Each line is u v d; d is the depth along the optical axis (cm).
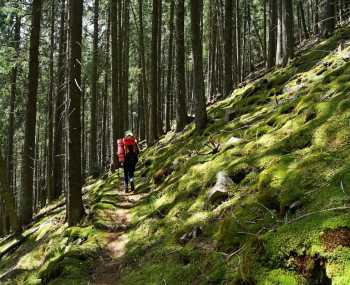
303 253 413
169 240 749
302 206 512
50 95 2366
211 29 2805
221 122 1259
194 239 680
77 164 1099
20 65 1998
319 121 726
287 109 941
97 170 2406
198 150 1146
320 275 391
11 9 1526
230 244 573
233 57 3059
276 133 855
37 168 3238
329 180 526
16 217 1425
